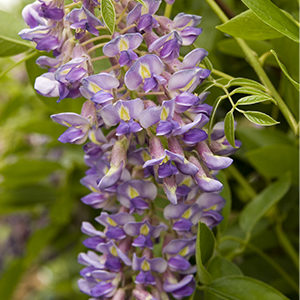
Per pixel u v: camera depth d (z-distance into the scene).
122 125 0.31
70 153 0.57
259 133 0.47
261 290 0.36
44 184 0.61
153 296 0.35
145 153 0.34
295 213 0.49
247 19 0.35
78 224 0.66
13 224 0.79
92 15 0.31
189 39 0.33
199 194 0.35
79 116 0.32
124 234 0.35
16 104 0.64
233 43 0.42
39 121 0.54
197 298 0.38
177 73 0.31
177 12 0.46
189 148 0.33
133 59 0.31
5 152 0.65
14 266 0.65
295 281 0.48
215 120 0.49
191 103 0.31
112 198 0.36
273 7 0.34
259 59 0.40
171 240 0.35
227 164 0.32
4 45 0.39
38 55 0.40
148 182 0.35
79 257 0.36
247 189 0.50
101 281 0.35
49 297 1.04
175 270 0.35
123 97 0.32
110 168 0.33
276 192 0.44
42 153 0.66
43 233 0.65
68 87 0.32
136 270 0.35
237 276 0.37
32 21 0.33
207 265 0.38
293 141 0.47
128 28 0.32
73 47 0.33
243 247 0.44
